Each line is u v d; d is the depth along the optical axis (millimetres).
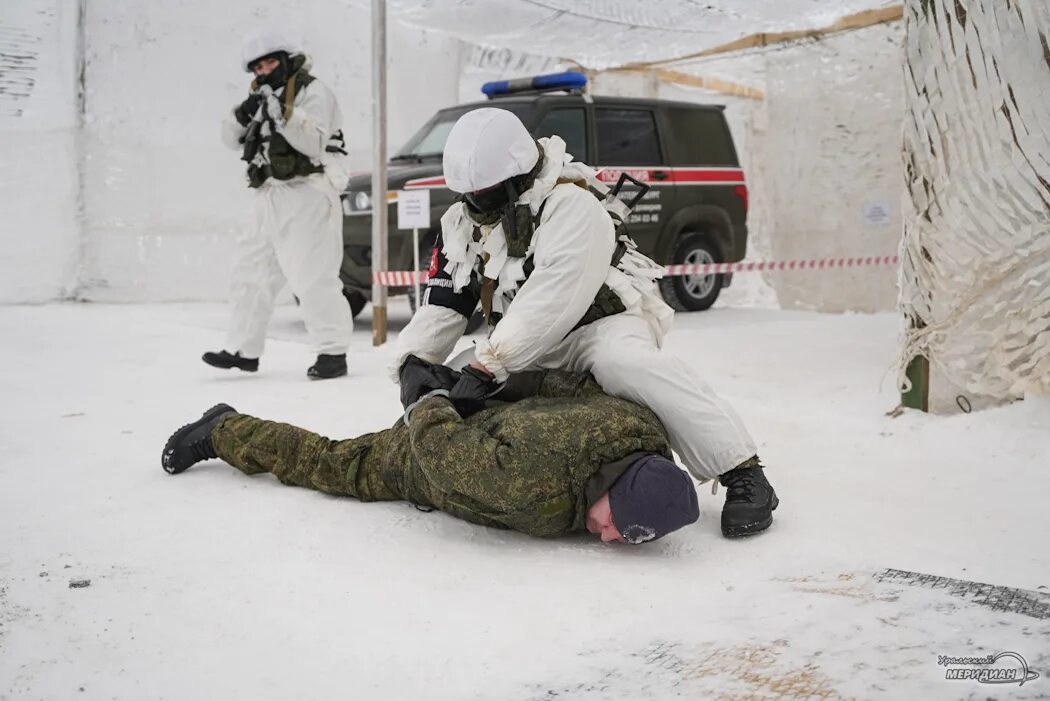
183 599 2617
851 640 2205
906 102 4719
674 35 8312
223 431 3713
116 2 10789
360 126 11875
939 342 4672
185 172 11188
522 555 2941
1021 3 4305
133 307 10617
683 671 2125
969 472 3865
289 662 2258
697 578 2740
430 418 2941
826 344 7742
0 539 3078
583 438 2857
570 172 3137
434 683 2152
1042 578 2680
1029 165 4340
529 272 3088
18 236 10625
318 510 3355
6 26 10414
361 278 8711
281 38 5809
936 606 2369
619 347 3086
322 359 6062
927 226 4676
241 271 6020
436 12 7660
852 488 3662
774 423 4742
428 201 7379
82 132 10797
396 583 2725
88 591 2668
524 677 2158
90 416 4922
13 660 2268
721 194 10672
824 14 7734
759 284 12898
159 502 3459
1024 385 4434
